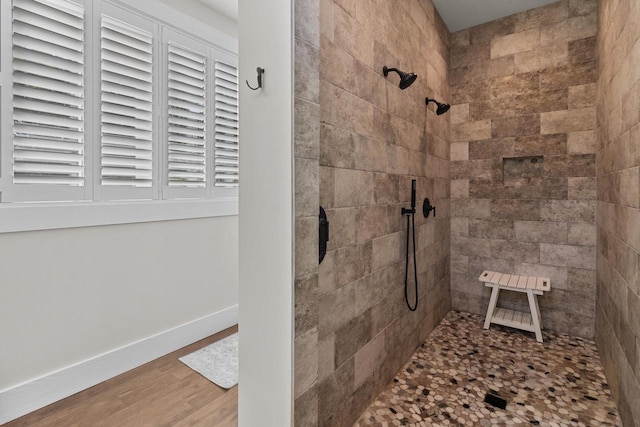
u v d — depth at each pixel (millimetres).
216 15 2742
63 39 1884
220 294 2885
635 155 1600
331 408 1541
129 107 2221
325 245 1432
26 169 1773
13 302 1725
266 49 1220
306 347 1262
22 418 1726
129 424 1694
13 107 1720
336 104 1516
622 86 1833
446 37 3053
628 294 1675
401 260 2205
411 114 2314
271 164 1223
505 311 2986
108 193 2127
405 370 2229
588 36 2605
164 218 2418
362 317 1775
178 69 2512
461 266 3225
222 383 2057
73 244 1949
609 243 2139
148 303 2348
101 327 2086
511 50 2908
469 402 1898
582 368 2234
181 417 1748
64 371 1907
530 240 2891
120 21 2141
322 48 1416
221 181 2918
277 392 1237
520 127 2893
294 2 1158
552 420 1748
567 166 2719
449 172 3211
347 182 1617
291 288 1186
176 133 2523
